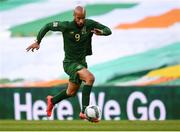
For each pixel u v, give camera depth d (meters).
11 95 55.75
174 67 61.28
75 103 54.78
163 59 61.31
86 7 61.41
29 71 60.66
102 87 54.59
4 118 55.78
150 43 61.38
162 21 61.56
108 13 61.47
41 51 60.56
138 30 61.38
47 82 60.72
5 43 60.81
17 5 61.12
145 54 61.31
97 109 31.06
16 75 60.62
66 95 33.75
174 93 55.16
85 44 32.09
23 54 60.66
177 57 61.31
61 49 60.56
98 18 61.47
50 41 60.53
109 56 61.09
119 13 61.41
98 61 61.00
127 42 61.22
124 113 54.88
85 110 31.09
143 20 61.41
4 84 60.66
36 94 55.34
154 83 61.31
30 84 60.75
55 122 52.31
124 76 61.22
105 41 61.03
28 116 55.59
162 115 55.22
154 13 61.47
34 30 61.12
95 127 47.81
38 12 61.31
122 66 61.19
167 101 55.16
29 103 55.50
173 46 61.41
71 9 61.50
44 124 50.53
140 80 61.28
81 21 31.14
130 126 48.53
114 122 52.12
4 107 55.78
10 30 61.00
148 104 55.03
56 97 34.00
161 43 61.41
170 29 61.56
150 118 55.12
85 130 45.59
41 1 61.38
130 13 61.41
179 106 55.25
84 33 31.80
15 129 46.44
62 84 60.62
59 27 31.75
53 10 61.47
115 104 54.75
